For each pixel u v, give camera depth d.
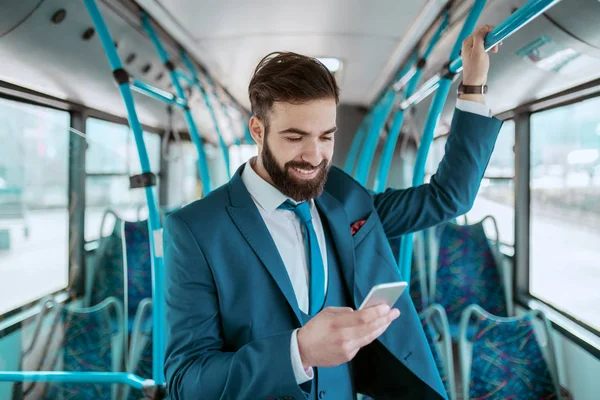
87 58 2.50
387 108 3.78
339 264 1.15
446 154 1.26
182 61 3.45
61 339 2.03
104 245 2.35
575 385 2.56
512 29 1.06
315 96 0.87
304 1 2.44
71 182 2.12
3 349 1.79
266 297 1.02
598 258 2.50
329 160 0.96
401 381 1.18
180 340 0.98
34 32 2.02
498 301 3.35
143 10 2.52
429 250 3.45
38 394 1.90
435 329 2.68
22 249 1.90
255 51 3.42
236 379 0.85
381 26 2.84
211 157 6.76
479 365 2.31
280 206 1.10
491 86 2.91
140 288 3.18
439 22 2.62
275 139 0.92
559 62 2.22
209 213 1.04
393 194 1.36
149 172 1.94
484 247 3.44
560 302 2.98
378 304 0.81
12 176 1.85
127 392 2.05
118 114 3.59
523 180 3.40
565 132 2.81
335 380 1.11
